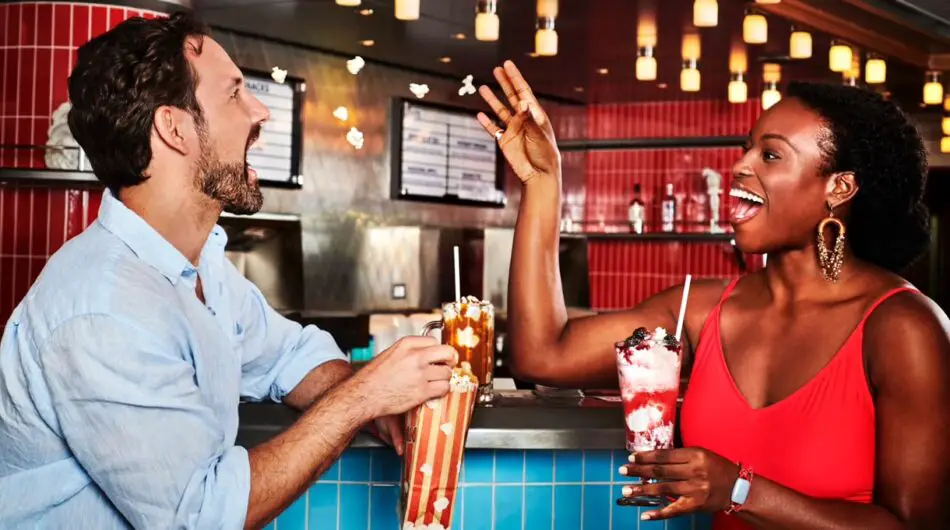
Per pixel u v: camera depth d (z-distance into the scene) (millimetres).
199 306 1879
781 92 7160
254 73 5812
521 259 2230
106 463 1675
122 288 1711
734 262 7824
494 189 7457
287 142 6039
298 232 6016
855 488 1795
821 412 1812
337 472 2471
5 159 5059
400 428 2141
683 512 1704
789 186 1870
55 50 5020
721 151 7930
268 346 2264
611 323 2172
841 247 1851
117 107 1803
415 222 6879
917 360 1718
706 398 1955
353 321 5973
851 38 5637
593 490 2512
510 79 2172
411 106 6758
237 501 1724
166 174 1848
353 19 5422
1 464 1786
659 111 8102
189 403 1727
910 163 1876
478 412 2412
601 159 8312
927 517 1704
